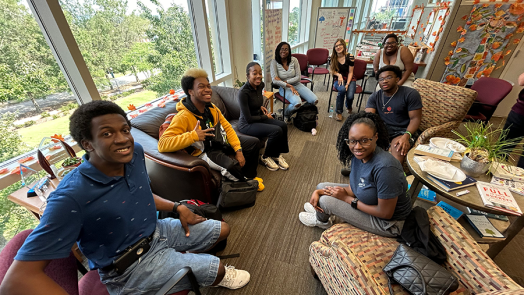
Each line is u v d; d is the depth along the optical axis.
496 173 1.18
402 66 2.71
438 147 1.41
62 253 0.68
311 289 1.31
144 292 0.90
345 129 1.24
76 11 1.56
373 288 0.75
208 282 0.98
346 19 5.20
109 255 0.85
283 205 1.93
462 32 2.48
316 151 2.72
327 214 1.42
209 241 1.18
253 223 1.75
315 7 6.09
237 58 3.39
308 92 3.27
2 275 0.62
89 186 0.73
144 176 0.95
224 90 2.60
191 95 1.60
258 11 3.53
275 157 2.41
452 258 0.92
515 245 1.54
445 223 0.99
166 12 2.28
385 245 1.07
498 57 2.53
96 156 0.76
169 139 1.46
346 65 3.43
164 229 1.10
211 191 1.67
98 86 1.81
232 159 1.78
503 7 2.25
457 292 0.86
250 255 1.51
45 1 1.32
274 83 3.17
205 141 1.74
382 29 5.95
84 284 0.92
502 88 2.22
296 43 5.94
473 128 1.28
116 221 0.81
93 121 0.69
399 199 1.09
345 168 2.27
